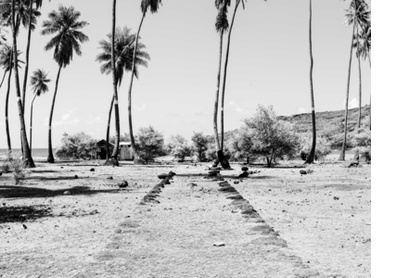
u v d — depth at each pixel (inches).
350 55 1844.2
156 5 1590.8
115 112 1432.1
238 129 1483.8
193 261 203.6
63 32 1945.1
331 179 817.5
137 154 1638.8
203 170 1163.3
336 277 178.7
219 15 1301.7
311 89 1550.2
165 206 405.1
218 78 1299.2
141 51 2117.4
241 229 286.0
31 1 1419.8
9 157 737.6
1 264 204.1
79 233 281.9
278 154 1439.5
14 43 1182.3
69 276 184.5
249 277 177.0
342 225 311.6
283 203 448.8
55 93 1969.7
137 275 181.3
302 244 246.4
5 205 434.9
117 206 421.4
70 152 2768.2
